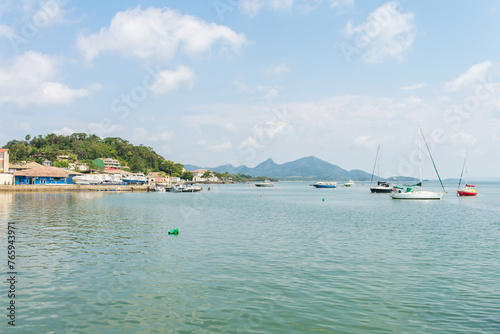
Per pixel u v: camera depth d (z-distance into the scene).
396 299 16.83
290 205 77.69
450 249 27.70
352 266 22.56
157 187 160.00
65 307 15.87
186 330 13.70
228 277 20.20
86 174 153.88
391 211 62.00
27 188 116.31
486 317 14.86
